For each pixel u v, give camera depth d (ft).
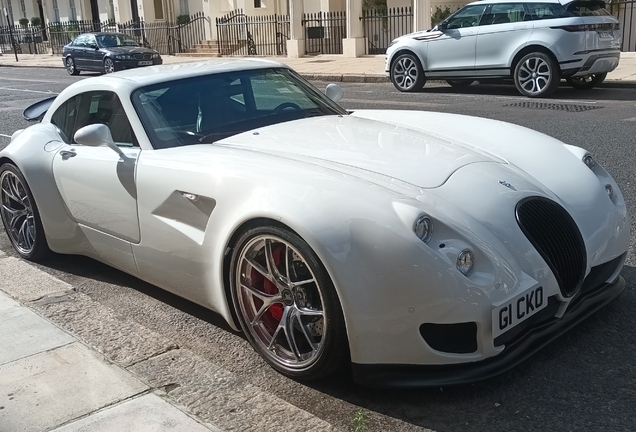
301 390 9.78
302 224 8.99
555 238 9.67
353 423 8.88
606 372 9.69
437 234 8.84
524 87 39.04
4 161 15.51
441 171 10.23
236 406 9.22
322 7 79.77
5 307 12.85
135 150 12.30
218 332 11.87
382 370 9.02
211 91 13.41
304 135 12.02
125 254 12.82
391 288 8.59
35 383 9.93
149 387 9.73
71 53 75.92
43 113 17.57
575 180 10.99
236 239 10.15
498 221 9.41
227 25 84.02
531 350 9.31
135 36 102.06
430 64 43.09
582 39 36.81
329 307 9.00
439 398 9.29
